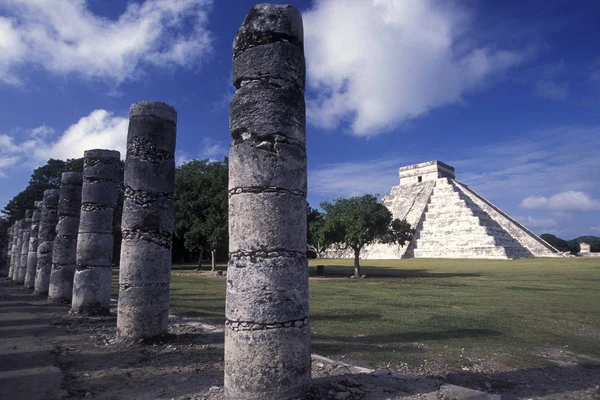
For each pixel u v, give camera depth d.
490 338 9.67
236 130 6.10
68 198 16.70
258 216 5.73
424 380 6.27
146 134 10.16
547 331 10.50
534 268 36.28
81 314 12.83
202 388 6.29
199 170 37.34
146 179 9.96
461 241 58.91
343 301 15.98
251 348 5.39
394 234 29.73
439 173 73.94
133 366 7.58
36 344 9.32
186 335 10.01
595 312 13.32
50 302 16.09
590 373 7.18
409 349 8.64
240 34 6.35
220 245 32.19
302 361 5.56
